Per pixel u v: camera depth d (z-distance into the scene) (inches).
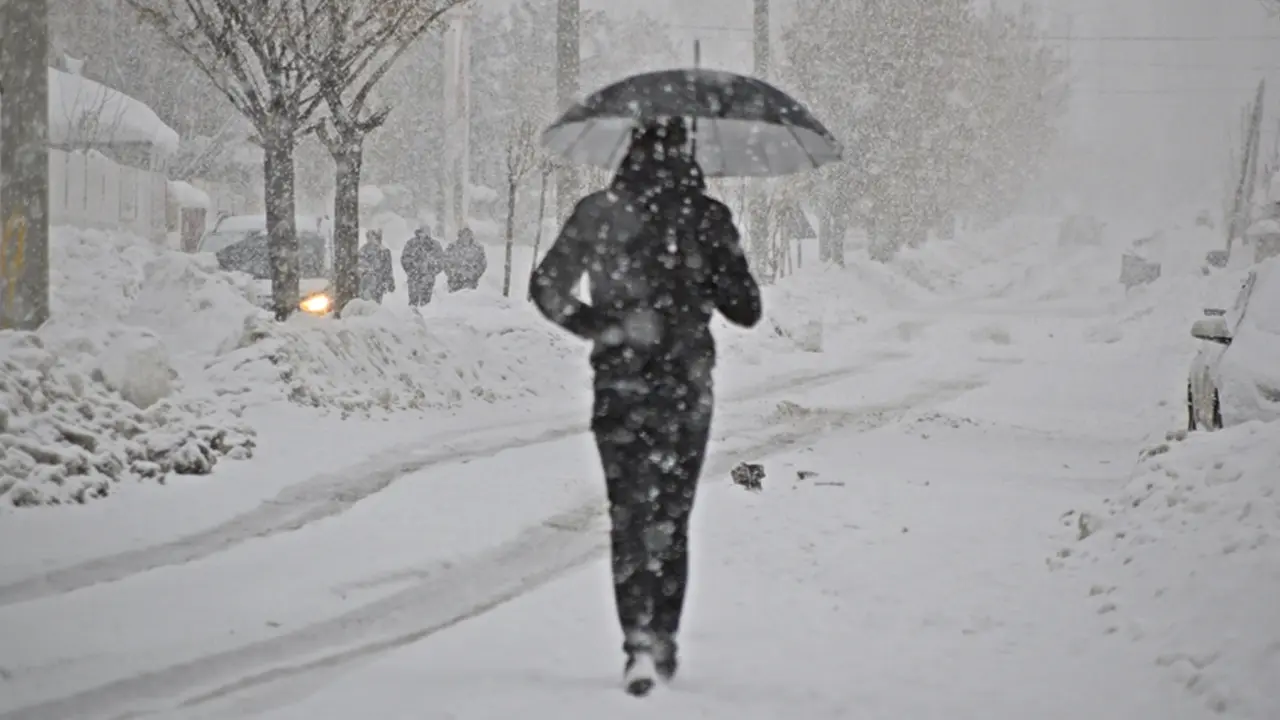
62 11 3769.7
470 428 1289.4
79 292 1523.1
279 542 794.8
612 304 537.0
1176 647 542.9
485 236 4753.9
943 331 3115.2
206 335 1280.8
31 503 851.4
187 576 709.3
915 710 500.1
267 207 1558.8
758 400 1716.3
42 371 962.1
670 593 529.3
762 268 3233.3
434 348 1531.7
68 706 508.7
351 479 992.9
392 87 4776.1
